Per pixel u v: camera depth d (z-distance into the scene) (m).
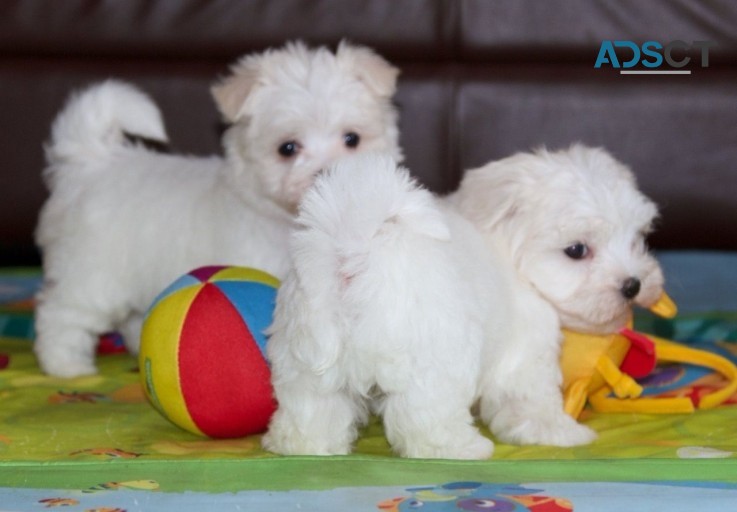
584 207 0.96
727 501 0.81
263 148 1.10
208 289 0.93
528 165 0.98
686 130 1.37
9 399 1.01
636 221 0.97
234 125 1.13
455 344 0.86
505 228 0.97
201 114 1.36
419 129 1.38
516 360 0.95
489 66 1.38
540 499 0.81
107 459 0.88
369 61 1.14
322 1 1.37
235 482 0.84
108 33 1.37
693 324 1.17
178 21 1.37
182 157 1.15
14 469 0.86
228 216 1.08
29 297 1.27
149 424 0.96
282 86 1.11
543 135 1.37
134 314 1.12
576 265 0.96
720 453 0.89
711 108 1.37
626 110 1.37
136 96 1.12
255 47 1.37
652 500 0.81
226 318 0.92
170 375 0.91
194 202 1.09
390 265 0.85
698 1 1.36
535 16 1.38
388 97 1.15
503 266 0.96
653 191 1.38
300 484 0.83
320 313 0.85
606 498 0.82
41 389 1.04
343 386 0.88
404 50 1.38
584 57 1.38
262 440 0.91
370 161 0.87
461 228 0.94
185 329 0.91
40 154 1.37
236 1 1.37
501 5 1.38
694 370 1.05
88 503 0.81
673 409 0.97
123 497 0.82
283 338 0.88
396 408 0.88
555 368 0.96
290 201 1.06
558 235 0.96
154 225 1.09
